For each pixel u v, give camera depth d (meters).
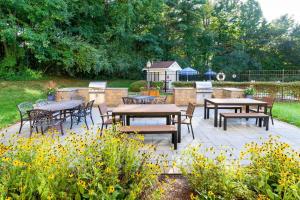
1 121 6.57
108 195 2.01
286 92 11.80
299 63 27.97
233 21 29.16
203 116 7.72
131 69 22.34
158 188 2.33
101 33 19.02
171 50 25.36
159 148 4.36
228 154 4.04
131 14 18.70
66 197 2.01
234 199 2.24
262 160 2.58
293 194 2.01
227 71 25.64
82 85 17.19
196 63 26.33
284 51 28.19
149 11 20.31
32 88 13.53
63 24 16.66
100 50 17.23
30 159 2.38
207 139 5.01
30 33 13.11
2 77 14.53
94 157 2.38
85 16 17.48
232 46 28.33
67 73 19.42
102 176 2.17
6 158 2.28
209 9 27.42
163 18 24.28
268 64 28.48
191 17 24.59
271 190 2.20
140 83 16.42
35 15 13.66
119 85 19.50
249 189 2.35
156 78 20.55
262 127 6.17
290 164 2.42
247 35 28.67
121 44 20.33
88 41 17.28
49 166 2.16
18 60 15.79
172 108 5.29
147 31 23.38
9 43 14.28
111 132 2.97
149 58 22.86
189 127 6.11
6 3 12.79
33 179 2.09
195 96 10.14
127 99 8.10
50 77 17.64
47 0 13.23
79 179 2.10
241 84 12.41
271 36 28.27
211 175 2.45
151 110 4.97
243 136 5.25
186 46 25.11
